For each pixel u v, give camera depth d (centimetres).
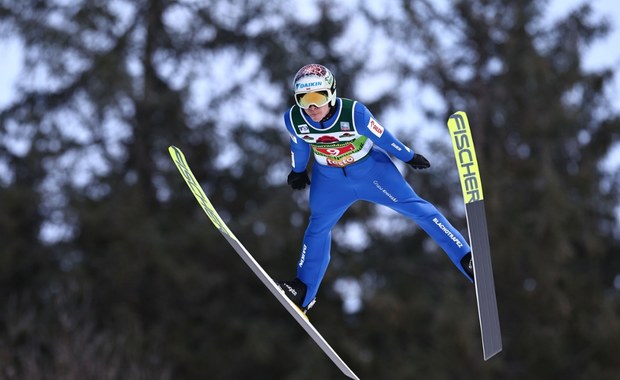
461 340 6488
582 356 6894
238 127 7481
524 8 7331
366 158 2039
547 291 6806
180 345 6700
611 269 7731
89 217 6731
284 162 7381
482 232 2012
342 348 6762
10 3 7075
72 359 5250
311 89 1895
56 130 7175
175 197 7256
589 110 7650
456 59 7588
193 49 7481
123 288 6712
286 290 2134
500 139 7331
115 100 6781
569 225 7025
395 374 6575
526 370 6819
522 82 7194
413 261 7406
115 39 7162
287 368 6844
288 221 6994
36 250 6894
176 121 7206
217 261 7156
